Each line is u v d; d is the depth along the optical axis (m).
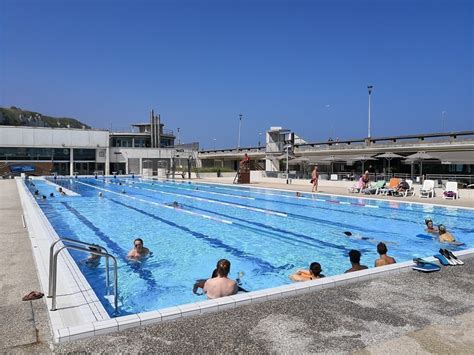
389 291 5.62
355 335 4.25
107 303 6.27
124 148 64.38
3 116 111.62
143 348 3.91
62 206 19.73
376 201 20.70
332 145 48.09
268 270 8.66
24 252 7.71
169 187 33.16
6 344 3.98
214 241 11.61
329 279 5.93
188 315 4.68
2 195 20.95
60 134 59.09
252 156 63.31
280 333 4.27
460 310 4.95
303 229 13.53
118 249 10.56
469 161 25.50
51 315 4.67
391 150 40.03
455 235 12.61
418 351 3.91
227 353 3.85
